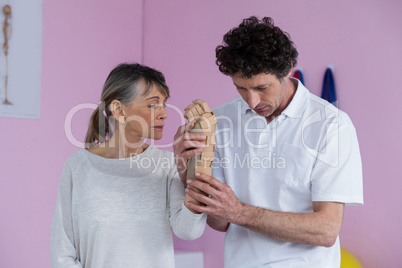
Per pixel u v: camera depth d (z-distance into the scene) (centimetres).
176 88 303
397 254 234
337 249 141
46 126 254
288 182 138
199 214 128
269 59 120
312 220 126
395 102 238
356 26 249
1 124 235
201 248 285
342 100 251
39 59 251
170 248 138
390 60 240
